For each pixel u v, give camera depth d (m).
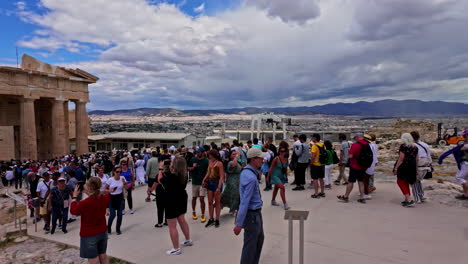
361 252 6.07
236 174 8.59
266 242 6.89
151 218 10.22
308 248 6.39
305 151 12.31
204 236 7.76
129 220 10.12
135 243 7.71
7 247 8.63
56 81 36.12
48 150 42.09
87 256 5.69
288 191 12.46
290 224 4.76
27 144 32.72
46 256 7.65
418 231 7.09
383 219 8.08
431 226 7.38
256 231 5.14
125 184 8.84
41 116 42.28
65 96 37.19
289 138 54.09
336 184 13.55
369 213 8.66
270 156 12.98
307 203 10.19
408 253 5.94
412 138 9.20
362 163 9.68
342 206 9.54
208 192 8.60
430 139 47.47
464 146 9.52
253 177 5.12
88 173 19.66
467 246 6.12
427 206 9.19
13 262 7.41
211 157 8.52
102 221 5.84
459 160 9.71
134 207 12.06
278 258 6.00
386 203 9.76
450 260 5.56
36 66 34.91
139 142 49.34
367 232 7.17
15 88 31.75
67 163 18.03
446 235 6.76
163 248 7.17
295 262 5.73
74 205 5.64
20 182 21.73
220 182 8.45
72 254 7.68
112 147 50.53
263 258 6.03
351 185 9.95
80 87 39.47
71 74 38.53
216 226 8.48
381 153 29.91
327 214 8.75
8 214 14.23
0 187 23.36
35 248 8.34
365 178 10.53
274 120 49.41
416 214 8.41
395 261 5.62
